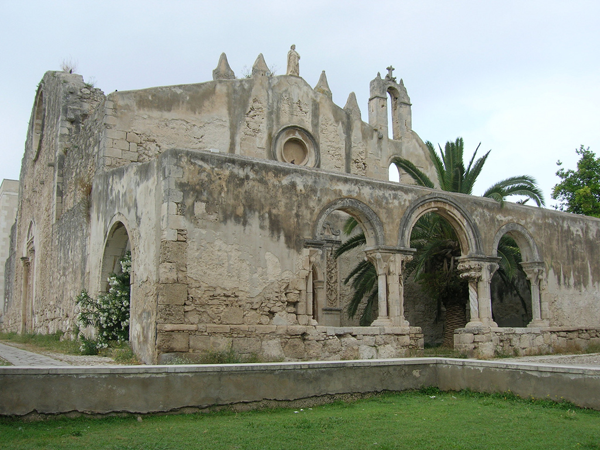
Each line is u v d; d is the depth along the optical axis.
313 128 28.36
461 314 23.64
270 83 27.30
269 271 16.80
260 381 10.43
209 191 16.16
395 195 19.69
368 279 22.75
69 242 25.23
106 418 9.16
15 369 8.73
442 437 8.62
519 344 21.50
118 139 22.66
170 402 9.64
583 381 10.44
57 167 28.34
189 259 15.60
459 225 21.08
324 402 11.05
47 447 7.57
